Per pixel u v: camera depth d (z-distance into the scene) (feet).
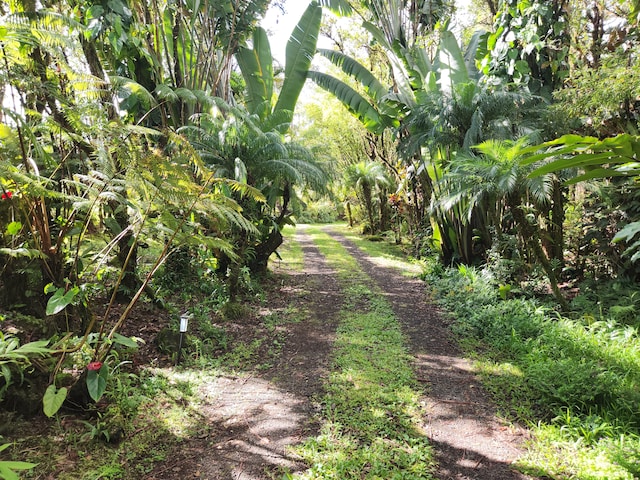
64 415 9.60
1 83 9.71
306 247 40.65
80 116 10.23
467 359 13.83
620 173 3.17
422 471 8.34
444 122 22.21
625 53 15.78
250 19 25.13
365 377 12.46
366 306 20.11
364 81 30.94
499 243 21.17
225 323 17.24
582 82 15.94
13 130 10.18
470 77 26.66
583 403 10.23
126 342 9.53
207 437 9.56
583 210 19.95
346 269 29.30
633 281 17.49
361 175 48.29
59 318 11.03
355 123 49.06
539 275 20.45
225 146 19.04
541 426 9.84
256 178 19.86
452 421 10.24
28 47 10.55
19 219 10.20
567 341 13.41
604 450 8.63
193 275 21.01
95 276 12.12
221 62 25.81
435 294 21.79
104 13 16.79
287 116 22.27
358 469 8.41
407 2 30.99
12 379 9.24
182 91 18.62
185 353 13.70
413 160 30.94
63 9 16.03
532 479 8.19
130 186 9.87
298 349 14.84
